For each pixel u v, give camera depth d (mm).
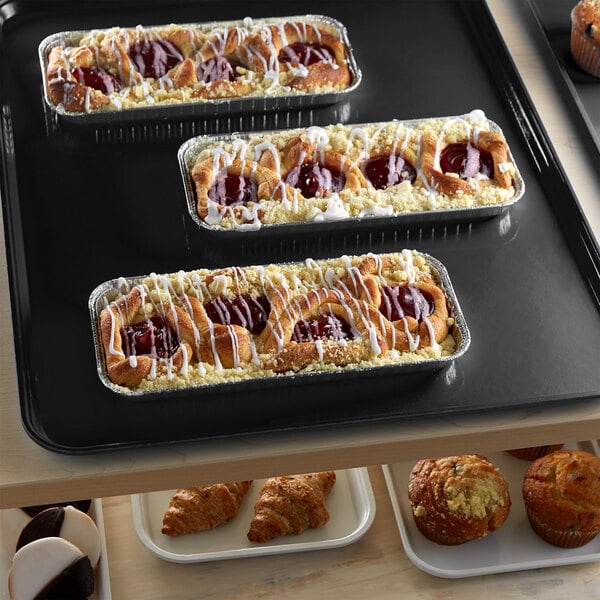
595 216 1397
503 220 1393
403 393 1266
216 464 1227
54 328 1297
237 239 1359
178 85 1456
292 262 1335
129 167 1420
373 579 1444
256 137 1421
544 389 1277
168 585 1431
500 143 1416
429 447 1255
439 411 1253
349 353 1266
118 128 1449
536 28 1566
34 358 1276
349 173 1395
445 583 1446
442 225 1385
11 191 1393
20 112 1458
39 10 1551
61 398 1253
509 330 1315
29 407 1245
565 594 1446
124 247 1357
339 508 1478
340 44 1507
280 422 1243
